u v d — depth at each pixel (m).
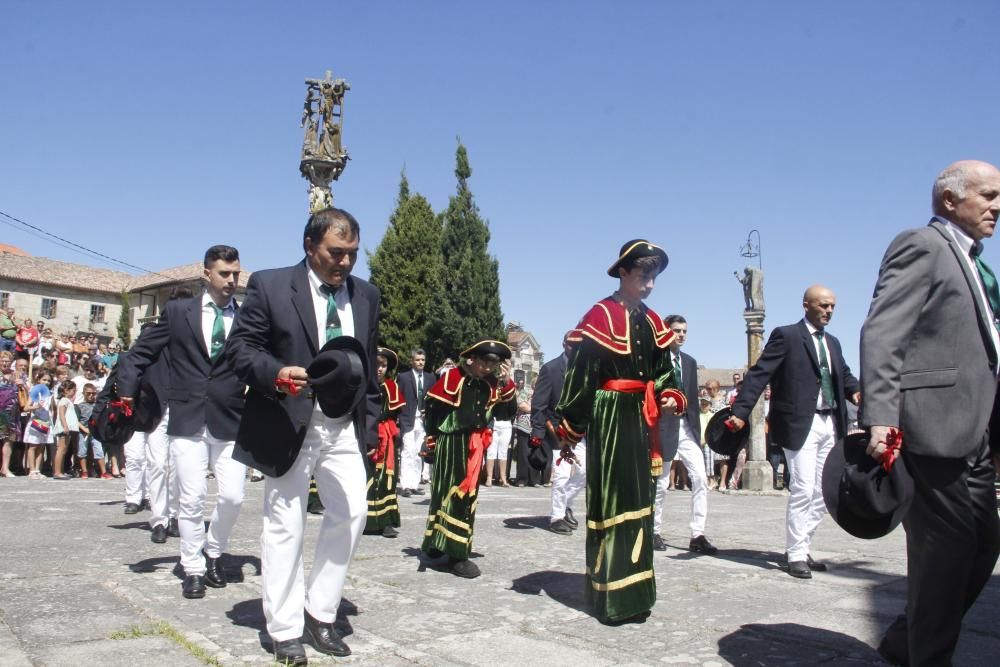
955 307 3.12
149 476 6.57
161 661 3.54
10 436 13.78
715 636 4.14
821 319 5.97
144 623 4.14
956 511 3.09
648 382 4.70
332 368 3.51
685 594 5.13
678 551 6.96
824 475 3.24
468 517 5.59
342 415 3.55
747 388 5.95
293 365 3.75
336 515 3.78
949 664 3.16
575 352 4.67
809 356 5.91
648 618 4.50
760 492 14.15
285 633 3.60
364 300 4.05
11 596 4.66
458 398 5.75
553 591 5.11
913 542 3.23
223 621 4.20
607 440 4.54
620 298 4.71
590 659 3.71
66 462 15.35
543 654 3.78
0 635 3.89
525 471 15.34
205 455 4.89
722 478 14.45
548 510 10.02
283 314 3.75
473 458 5.65
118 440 6.45
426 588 5.16
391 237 44.62
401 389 11.77
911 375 3.15
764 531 8.30
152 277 58.06
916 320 3.12
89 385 14.43
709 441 6.04
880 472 3.06
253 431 3.64
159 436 6.52
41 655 3.60
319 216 3.79
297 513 3.65
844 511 3.16
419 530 7.88
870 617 4.54
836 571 6.01
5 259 55.78
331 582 3.78
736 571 5.95
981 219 3.24
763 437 14.92
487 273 42.41
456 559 5.57
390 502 7.32
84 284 56.72
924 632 3.18
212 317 5.31
